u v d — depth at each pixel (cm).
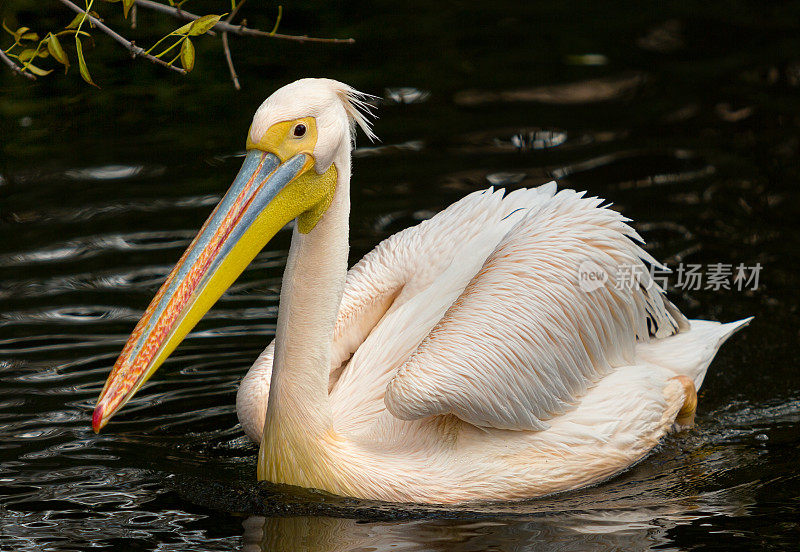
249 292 1335
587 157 1667
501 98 1906
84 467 960
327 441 889
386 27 2255
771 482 938
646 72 1994
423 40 2181
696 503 901
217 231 817
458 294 1005
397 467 894
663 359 1059
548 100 1894
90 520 865
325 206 858
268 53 2092
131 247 1398
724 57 2042
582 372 965
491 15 2328
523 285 934
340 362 1012
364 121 883
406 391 869
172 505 893
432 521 864
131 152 1695
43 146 1725
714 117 1797
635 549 817
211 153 1681
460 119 1825
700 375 1075
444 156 1681
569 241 963
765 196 1527
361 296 1016
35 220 1476
